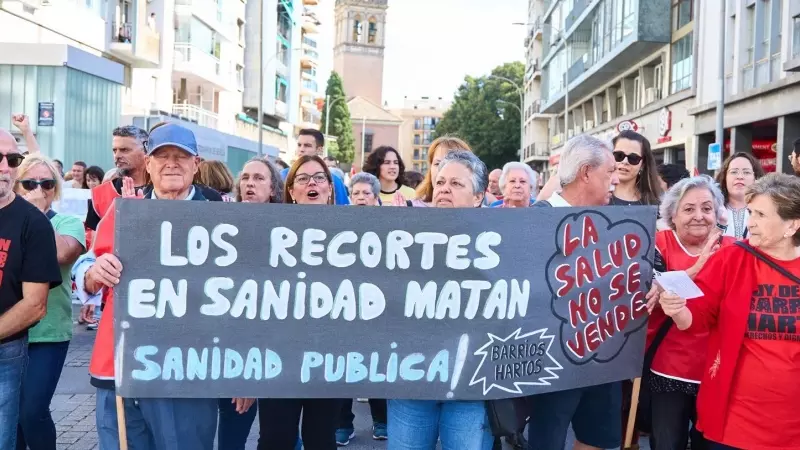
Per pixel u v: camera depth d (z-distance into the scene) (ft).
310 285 11.59
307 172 16.30
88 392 22.81
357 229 11.64
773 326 11.68
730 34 85.20
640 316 12.92
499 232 11.84
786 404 11.57
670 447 13.48
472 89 252.01
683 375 13.38
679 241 14.66
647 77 117.29
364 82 408.67
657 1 103.35
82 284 11.89
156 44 110.63
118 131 19.58
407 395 11.74
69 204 33.30
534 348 12.10
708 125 89.15
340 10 412.36
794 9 69.97
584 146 12.96
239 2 164.25
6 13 76.28
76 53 69.15
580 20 139.54
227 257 11.46
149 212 11.32
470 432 12.08
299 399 13.19
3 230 12.55
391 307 11.71
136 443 11.90
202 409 11.69
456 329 11.79
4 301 12.62
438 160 19.38
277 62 197.88
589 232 12.38
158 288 11.36
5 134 12.63
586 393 13.52
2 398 12.73
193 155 12.54
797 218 11.57
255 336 11.53
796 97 68.33
